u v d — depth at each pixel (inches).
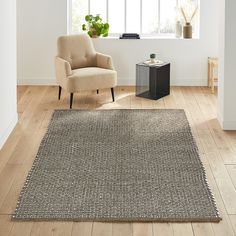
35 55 326.6
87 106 284.5
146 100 296.5
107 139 233.0
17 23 323.3
